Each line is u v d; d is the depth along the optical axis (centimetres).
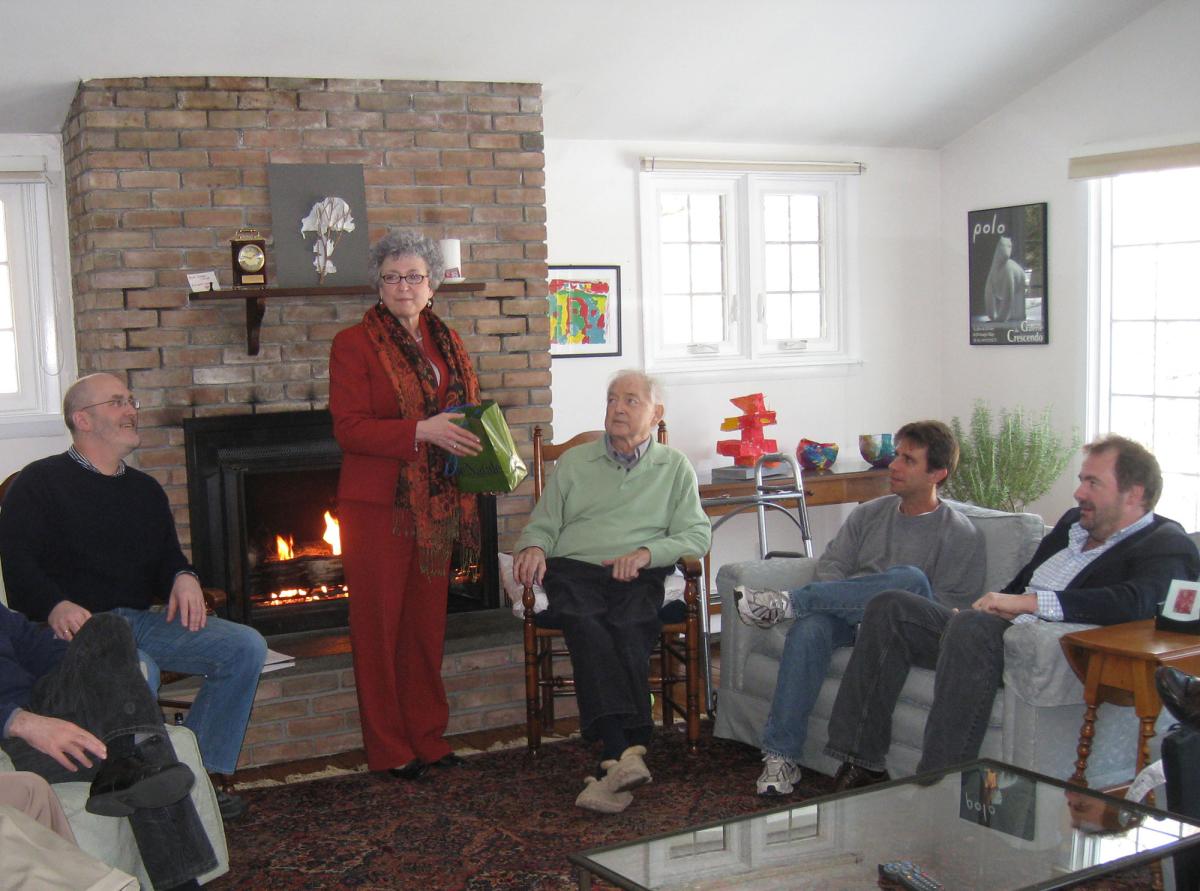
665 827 295
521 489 421
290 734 360
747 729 347
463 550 348
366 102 401
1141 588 273
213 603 312
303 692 361
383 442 313
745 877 203
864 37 436
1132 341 480
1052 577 294
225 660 291
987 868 205
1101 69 470
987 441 482
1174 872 210
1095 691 261
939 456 326
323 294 382
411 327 332
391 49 387
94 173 374
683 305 511
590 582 334
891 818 228
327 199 390
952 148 543
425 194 410
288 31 368
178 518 386
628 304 493
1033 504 516
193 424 382
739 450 477
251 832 300
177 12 351
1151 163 453
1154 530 284
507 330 423
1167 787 215
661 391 356
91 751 220
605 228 487
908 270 548
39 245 423
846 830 222
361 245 396
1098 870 198
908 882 199
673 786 323
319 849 288
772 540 527
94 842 233
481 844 288
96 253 375
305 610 389
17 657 255
